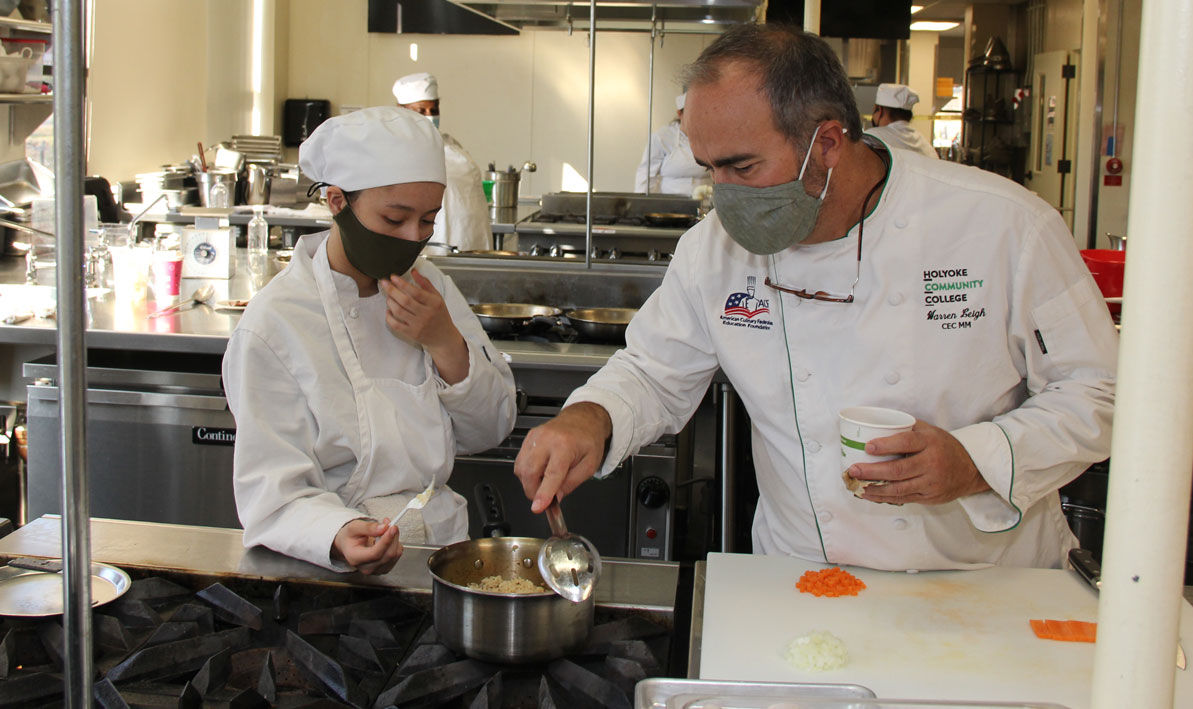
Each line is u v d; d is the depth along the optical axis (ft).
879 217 4.46
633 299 10.25
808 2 7.49
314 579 4.21
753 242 4.25
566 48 27.66
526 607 3.47
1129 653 1.81
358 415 4.89
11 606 3.89
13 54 13.51
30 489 8.54
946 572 4.46
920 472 3.75
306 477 4.67
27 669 3.58
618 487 7.90
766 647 3.71
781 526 5.07
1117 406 1.82
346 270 5.00
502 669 3.55
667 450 7.77
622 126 27.96
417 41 27.96
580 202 19.35
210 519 8.39
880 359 4.52
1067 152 27.20
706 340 5.13
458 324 5.57
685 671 3.87
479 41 27.84
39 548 4.54
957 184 4.48
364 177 4.58
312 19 27.84
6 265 12.26
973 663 3.58
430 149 4.68
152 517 8.45
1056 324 4.40
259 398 4.66
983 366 4.49
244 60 25.12
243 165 18.98
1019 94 31.14
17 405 10.37
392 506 4.95
